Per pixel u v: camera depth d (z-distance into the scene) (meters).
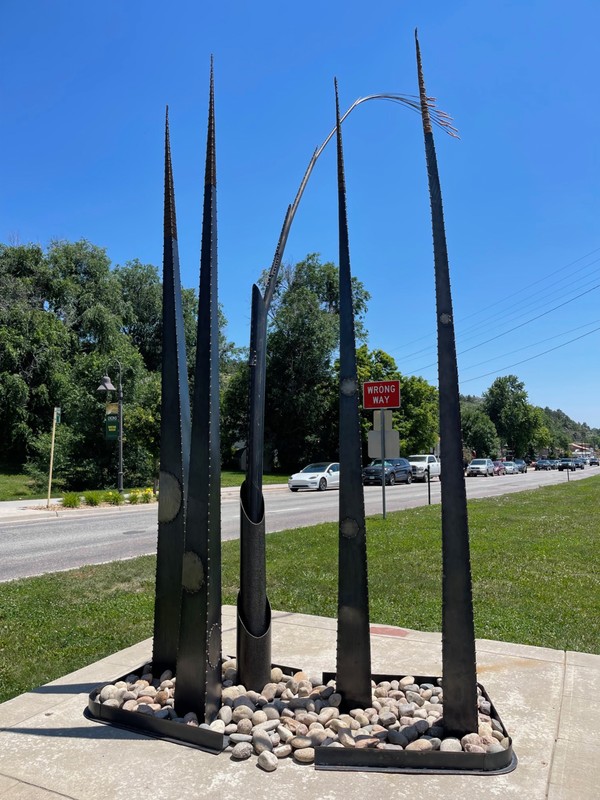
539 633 5.46
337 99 3.69
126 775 2.92
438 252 3.31
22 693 4.11
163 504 4.07
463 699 3.19
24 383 31.69
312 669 4.36
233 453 45.06
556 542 10.80
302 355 43.56
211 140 3.68
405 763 2.97
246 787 2.81
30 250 38.62
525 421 102.44
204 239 3.61
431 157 3.41
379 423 14.69
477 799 2.71
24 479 28.61
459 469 3.22
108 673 4.31
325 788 2.80
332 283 49.59
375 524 13.47
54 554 10.70
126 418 25.92
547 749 3.17
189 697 3.45
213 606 3.48
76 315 39.09
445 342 3.25
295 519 16.28
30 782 2.87
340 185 3.62
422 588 7.23
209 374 3.51
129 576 8.09
